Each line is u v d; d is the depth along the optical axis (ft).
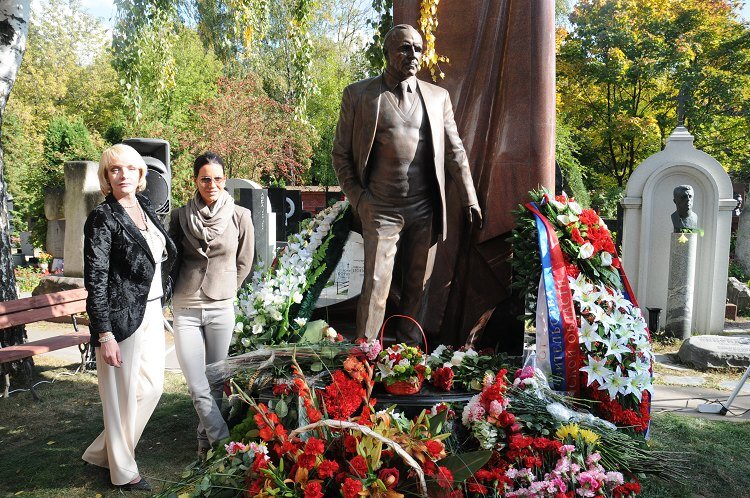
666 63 58.23
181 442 13.24
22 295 35.73
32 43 104.78
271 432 7.51
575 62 62.49
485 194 11.85
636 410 10.14
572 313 10.05
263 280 12.60
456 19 12.12
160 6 25.54
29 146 54.70
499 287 11.87
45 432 14.06
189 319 11.37
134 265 10.60
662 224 25.76
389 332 12.09
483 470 8.21
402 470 7.30
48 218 37.24
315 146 75.25
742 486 10.93
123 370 10.78
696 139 61.52
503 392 9.00
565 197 11.26
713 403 15.78
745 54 59.21
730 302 32.53
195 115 68.08
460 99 12.10
